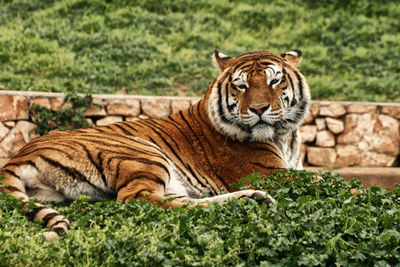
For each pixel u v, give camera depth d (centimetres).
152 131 977
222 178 977
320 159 1672
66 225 691
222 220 671
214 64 1065
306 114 1006
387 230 632
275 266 571
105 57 2428
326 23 3114
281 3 3378
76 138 895
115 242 582
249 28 3030
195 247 590
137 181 826
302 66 2580
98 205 725
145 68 2336
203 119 1010
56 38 2631
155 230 631
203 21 3064
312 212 716
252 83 937
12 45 2388
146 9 3139
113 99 1496
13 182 824
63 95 1429
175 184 920
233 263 573
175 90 2167
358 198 799
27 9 3036
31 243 589
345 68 2612
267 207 747
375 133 1673
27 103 1371
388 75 2548
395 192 815
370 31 3030
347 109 1675
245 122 932
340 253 576
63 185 855
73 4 3120
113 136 909
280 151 1005
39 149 870
